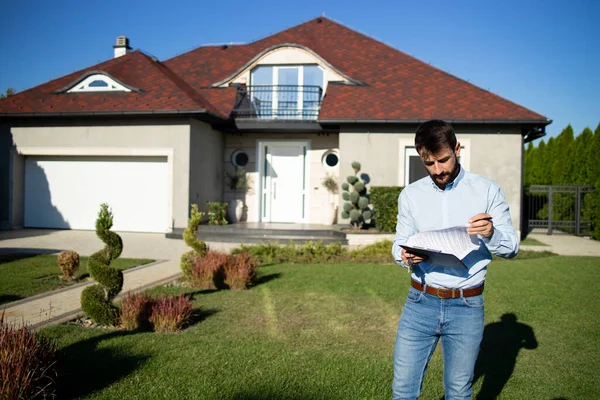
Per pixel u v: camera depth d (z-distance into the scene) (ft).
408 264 9.39
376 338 17.58
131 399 12.30
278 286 26.30
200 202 50.83
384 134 49.47
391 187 45.44
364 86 54.95
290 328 18.66
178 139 48.52
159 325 18.07
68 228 52.54
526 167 90.07
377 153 49.52
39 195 53.01
